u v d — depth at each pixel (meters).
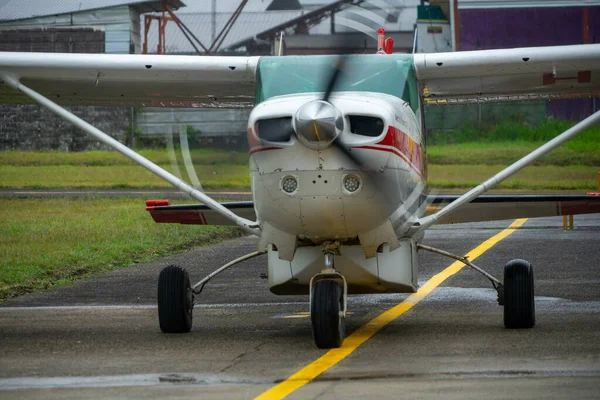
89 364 25.91
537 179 125.19
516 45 154.75
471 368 24.41
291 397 21.53
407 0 153.75
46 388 22.97
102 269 50.62
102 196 99.31
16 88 34.31
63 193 104.94
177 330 31.28
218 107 39.75
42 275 46.44
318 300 27.61
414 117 30.83
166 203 37.44
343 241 29.23
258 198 27.78
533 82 35.75
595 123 30.83
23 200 93.00
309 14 151.62
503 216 35.69
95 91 37.56
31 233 64.25
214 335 30.88
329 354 26.92
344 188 26.69
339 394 21.75
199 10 158.00
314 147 25.88
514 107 141.38
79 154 147.75
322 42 150.38
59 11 151.12
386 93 30.31
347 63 30.84
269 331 31.64
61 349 28.33
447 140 137.12
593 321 32.00
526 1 154.38
